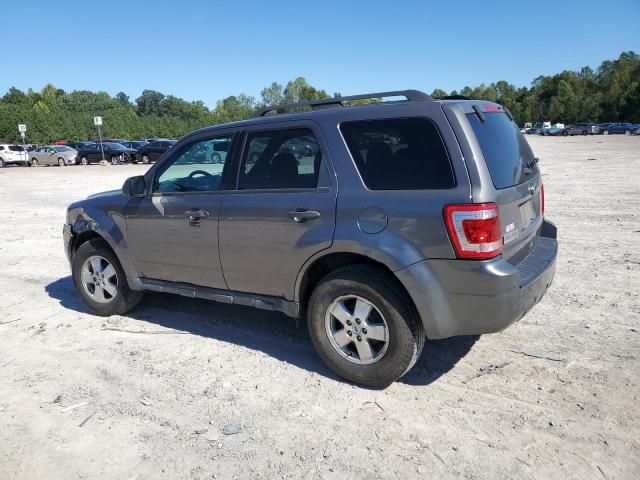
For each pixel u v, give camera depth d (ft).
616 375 12.70
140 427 11.27
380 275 11.95
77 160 127.85
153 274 16.33
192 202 14.87
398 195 11.66
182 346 15.33
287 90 383.24
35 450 10.58
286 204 13.02
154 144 121.19
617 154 92.12
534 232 13.64
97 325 17.19
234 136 14.42
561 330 15.42
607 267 21.50
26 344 15.76
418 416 11.34
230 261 14.30
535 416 11.16
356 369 12.55
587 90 375.25
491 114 13.12
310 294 13.91
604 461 9.71
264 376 13.35
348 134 12.55
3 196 56.08
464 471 9.59
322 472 9.70
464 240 10.94
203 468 9.91
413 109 11.85
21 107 236.84
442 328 11.59
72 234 18.28
